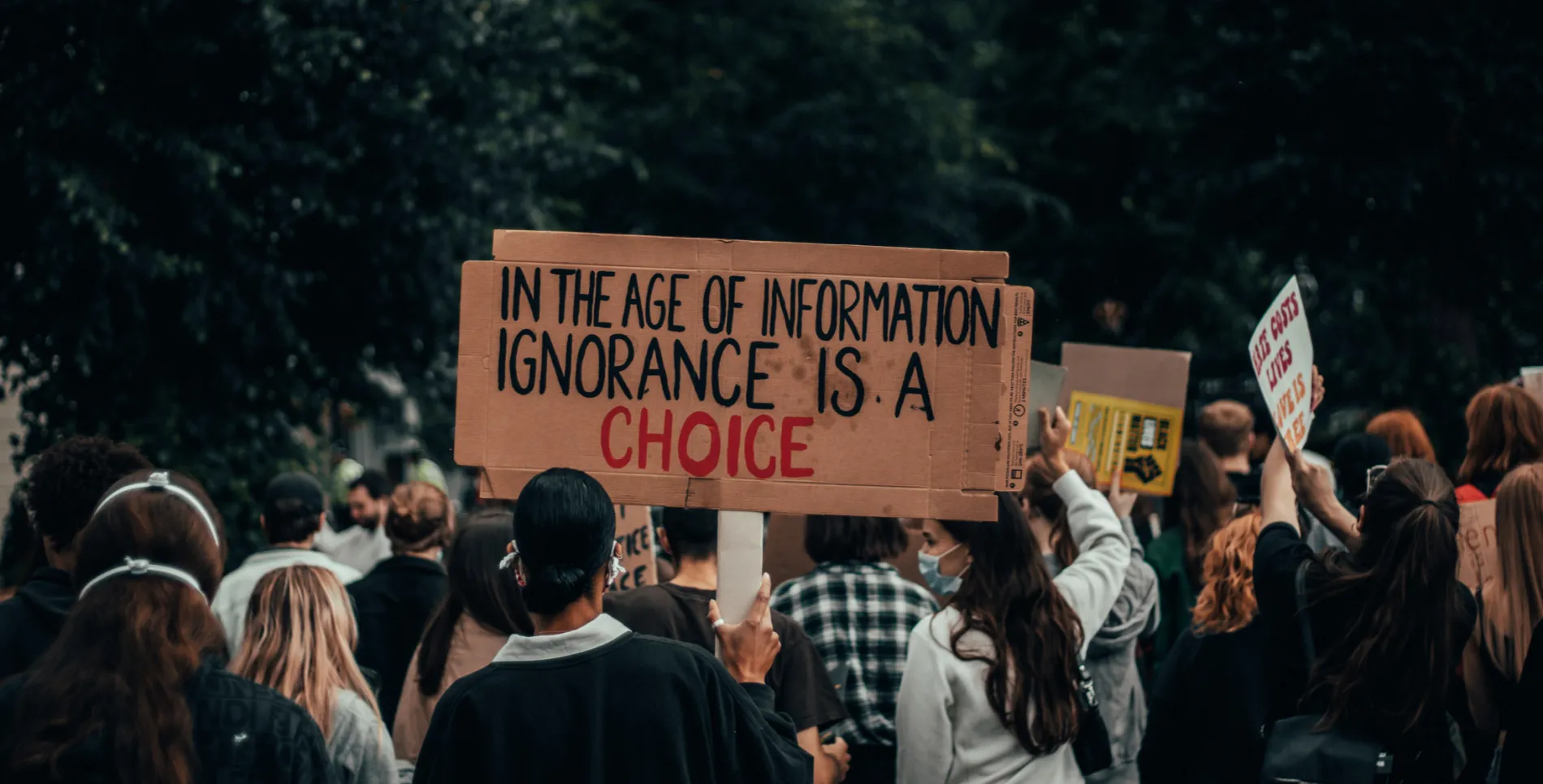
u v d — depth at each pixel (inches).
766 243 118.2
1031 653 137.8
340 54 343.9
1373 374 528.7
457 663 159.2
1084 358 227.1
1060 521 175.6
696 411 117.8
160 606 97.0
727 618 116.6
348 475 485.1
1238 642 160.7
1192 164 525.7
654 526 236.4
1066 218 799.7
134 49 329.7
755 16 748.6
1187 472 225.0
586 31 673.6
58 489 134.0
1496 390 179.2
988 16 924.0
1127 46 734.5
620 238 118.5
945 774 139.5
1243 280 784.3
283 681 129.9
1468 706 143.2
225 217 335.9
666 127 714.2
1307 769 130.9
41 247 320.5
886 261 118.2
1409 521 130.0
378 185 365.4
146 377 357.1
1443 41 439.8
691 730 100.3
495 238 119.0
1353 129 463.2
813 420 117.8
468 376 118.5
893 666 164.7
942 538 146.4
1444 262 470.9
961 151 770.8
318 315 390.3
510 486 117.8
